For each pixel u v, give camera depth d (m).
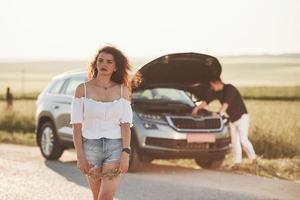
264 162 15.09
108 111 6.44
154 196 10.24
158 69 13.69
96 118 6.44
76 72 15.47
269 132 17.27
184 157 13.41
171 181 12.18
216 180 12.52
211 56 13.67
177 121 13.39
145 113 13.46
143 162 13.98
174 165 15.29
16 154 16.98
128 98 6.61
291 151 16.80
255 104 28.30
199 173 13.66
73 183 11.61
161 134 13.21
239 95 14.45
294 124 18.70
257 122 19.41
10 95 27.92
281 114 22.03
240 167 14.47
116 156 6.42
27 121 25.45
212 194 10.46
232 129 14.42
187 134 13.34
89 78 6.68
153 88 14.41
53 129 15.47
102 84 6.55
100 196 6.29
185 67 13.95
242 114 14.41
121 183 11.70
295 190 11.31
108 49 6.58
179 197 10.16
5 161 15.13
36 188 10.98
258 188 11.49
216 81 14.33
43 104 15.95
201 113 14.30
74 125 6.47
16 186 11.18
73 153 17.77
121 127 6.52
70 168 13.98
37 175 12.67
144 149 13.19
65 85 15.48
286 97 41.53
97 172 6.43
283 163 14.91
